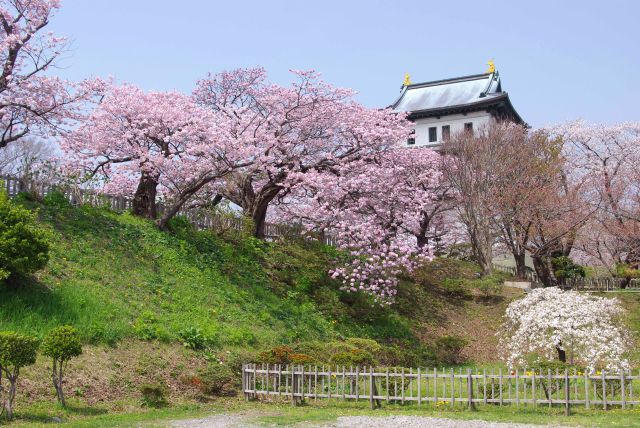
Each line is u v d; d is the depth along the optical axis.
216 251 25.73
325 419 12.89
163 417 12.99
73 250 20.19
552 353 18.41
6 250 15.68
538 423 12.30
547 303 19.11
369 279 28.03
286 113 27.84
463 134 43.78
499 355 24.05
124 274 20.31
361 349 19.11
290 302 24.47
